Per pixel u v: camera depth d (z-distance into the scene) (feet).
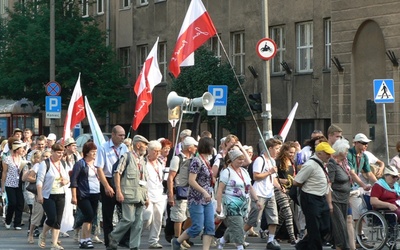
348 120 128.98
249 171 73.92
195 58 144.87
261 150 74.08
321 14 136.77
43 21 176.24
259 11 149.38
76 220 76.18
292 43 142.92
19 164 92.38
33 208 78.07
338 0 130.21
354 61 128.26
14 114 192.65
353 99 128.16
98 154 67.21
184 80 144.15
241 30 154.40
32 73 175.83
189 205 60.18
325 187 60.29
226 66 144.87
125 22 188.55
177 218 70.69
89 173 71.51
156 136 179.93
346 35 128.88
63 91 176.96
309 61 140.36
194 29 86.89
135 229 65.41
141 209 65.67
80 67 175.94
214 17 160.35
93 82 178.60
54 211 70.49
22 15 181.16
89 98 176.55
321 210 60.34
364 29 126.41
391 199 70.54
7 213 92.68
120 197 64.23
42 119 199.41
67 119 93.45
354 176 69.00
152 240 72.69
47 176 70.38
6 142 101.24
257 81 149.89
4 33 186.70
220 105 102.22
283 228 75.87
